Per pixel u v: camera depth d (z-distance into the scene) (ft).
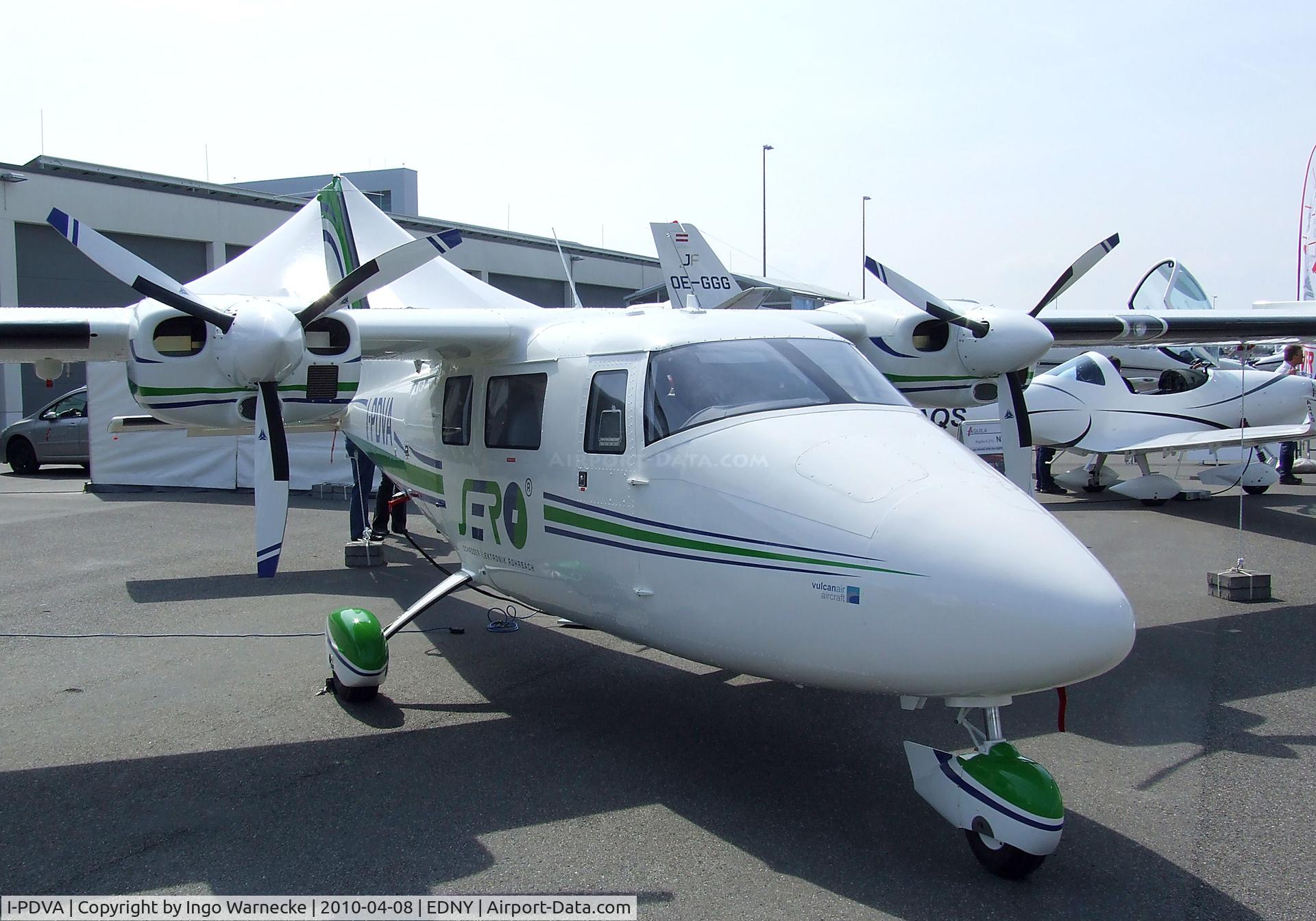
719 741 17.78
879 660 12.78
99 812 14.69
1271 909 11.85
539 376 18.74
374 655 19.15
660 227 56.49
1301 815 14.52
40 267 77.92
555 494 17.80
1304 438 41.83
